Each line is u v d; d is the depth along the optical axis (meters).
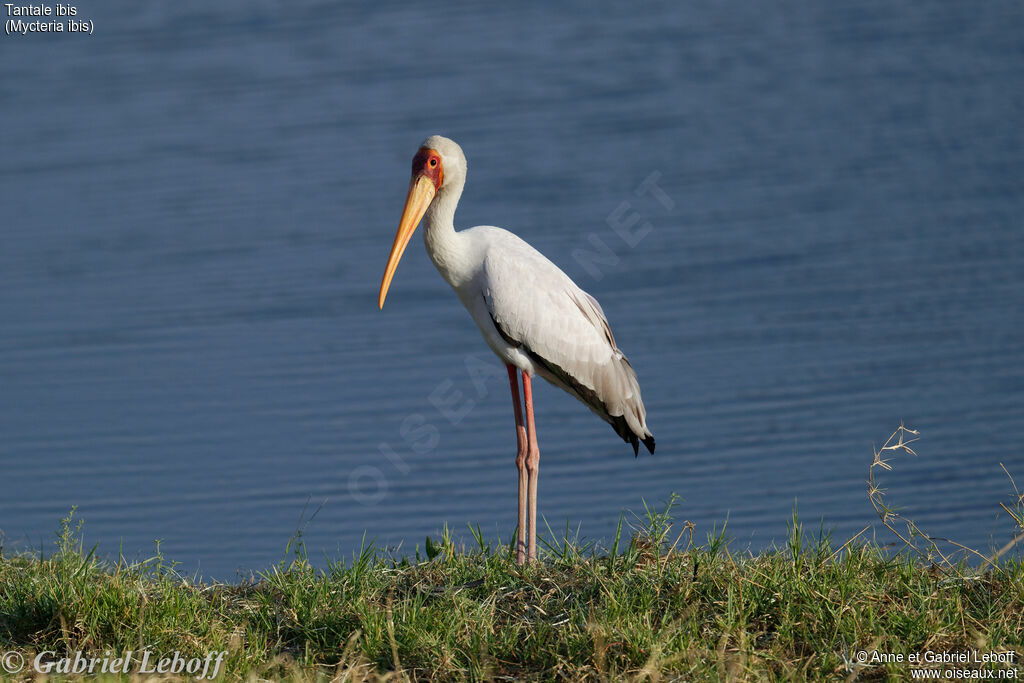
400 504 12.81
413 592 8.43
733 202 19.70
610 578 8.26
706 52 25.30
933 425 13.80
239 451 14.06
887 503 12.07
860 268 17.72
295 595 8.27
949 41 25.27
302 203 20.19
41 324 17.19
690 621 7.54
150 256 18.80
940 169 20.38
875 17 27.00
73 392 15.50
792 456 13.28
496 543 9.93
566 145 21.48
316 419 14.77
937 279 17.25
